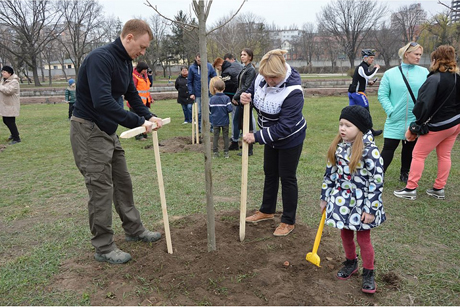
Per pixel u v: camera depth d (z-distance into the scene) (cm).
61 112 1526
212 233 305
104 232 296
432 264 298
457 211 408
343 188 262
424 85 407
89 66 262
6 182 544
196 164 638
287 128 310
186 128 1036
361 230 254
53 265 298
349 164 252
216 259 295
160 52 5459
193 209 423
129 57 285
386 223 379
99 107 261
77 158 283
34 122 1194
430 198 449
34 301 252
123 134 248
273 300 250
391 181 514
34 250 326
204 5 263
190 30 280
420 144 434
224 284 267
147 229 354
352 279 278
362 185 255
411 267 294
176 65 6128
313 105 1575
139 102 328
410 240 340
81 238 350
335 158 268
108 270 288
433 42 3869
